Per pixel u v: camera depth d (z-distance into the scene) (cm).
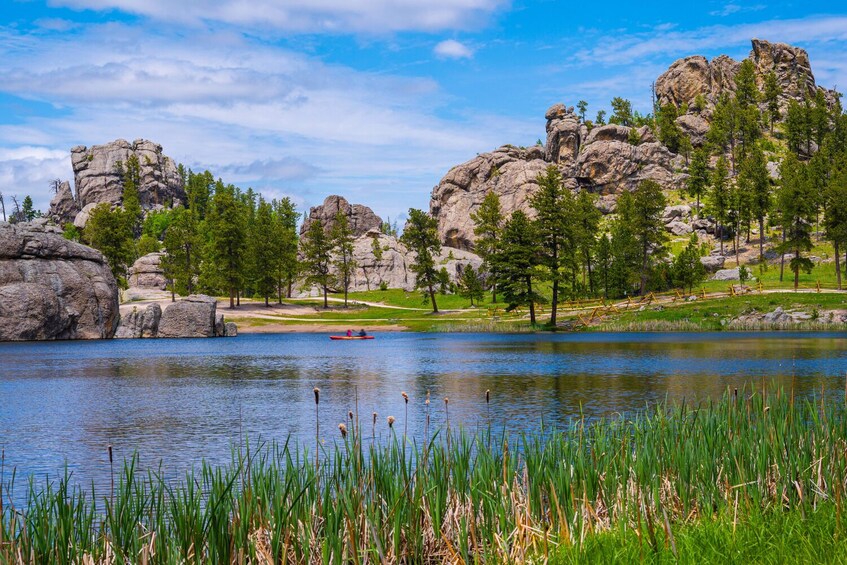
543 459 1116
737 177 18238
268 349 7206
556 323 9888
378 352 6456
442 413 2692
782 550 786
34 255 9494
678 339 7150
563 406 2809
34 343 8662
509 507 969
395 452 1124
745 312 8956
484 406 2853
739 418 1406
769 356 4875
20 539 849
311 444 2109
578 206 13212
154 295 14050
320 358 5834
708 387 3269
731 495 1028
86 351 7062
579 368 4419
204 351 6969
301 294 17038
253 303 14275
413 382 3859
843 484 1049
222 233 13075
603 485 1063
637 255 12812
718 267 14300
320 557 874
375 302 15350
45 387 3859
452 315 12125
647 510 905
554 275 9744
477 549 884
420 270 13175
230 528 907
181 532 871
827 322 8438
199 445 2186
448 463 1080
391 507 945
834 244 10838
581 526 897
